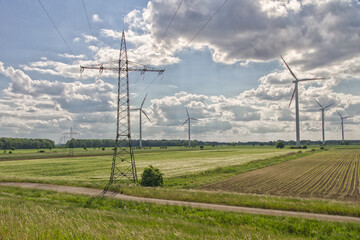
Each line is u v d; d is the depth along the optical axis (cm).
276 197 2959
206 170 6284
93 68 4488
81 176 5569
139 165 8088
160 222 1633
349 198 3384
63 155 13875
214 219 1939
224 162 8662
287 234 1653
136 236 975
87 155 13938
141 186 3925
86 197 2861
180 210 2239
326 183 4625
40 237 889
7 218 1153
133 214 2058
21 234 899
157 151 17912
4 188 3453
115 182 4394
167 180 4919
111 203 2581
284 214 2125
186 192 3156
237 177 5409
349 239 1564
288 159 10025
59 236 912
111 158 11556
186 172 6047
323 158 10625
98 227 1059
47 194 3070
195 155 12900
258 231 1645
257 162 8625
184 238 1064
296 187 4216
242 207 2420
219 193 3114
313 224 1797
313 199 2875
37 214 1338
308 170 6656
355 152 15112
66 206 2250
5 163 9175
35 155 13912
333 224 1797
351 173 6019
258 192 3788
